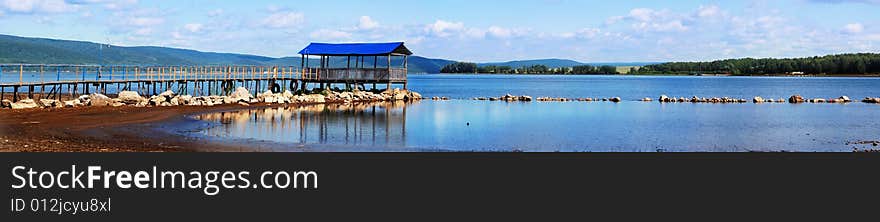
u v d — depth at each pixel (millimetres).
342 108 48281
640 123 38812
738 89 114188
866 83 152750
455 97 74062
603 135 32281
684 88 120500
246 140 27844
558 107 53031
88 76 85812
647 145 28797
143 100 42812
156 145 25266
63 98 50750
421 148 26562
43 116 33625
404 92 63250
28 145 23625
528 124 37531
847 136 32906
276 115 40312
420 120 39312
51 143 24438
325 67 62875
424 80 192875
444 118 40969
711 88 120062
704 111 49281
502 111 47875
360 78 61812
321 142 28031
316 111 44656
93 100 40344
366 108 49094
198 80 54406
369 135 31000
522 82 169750
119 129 29828
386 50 61219
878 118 43312
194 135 28922
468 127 35375
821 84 144875
